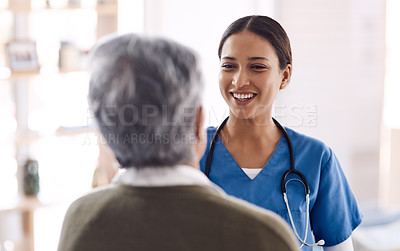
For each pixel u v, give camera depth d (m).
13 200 3.09
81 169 3.43
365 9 3.87
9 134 3.15
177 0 3.56
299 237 1.40
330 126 3.92
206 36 3.60
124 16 3.54
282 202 1.44
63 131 3.15
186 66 0.83
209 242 0.81
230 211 0.83
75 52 3.20
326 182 1.48
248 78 1.35
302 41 3.83
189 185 0.85
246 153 1.48
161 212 0.84
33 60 3.12
